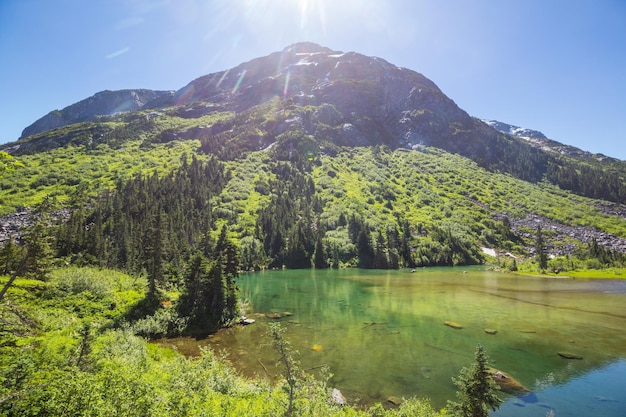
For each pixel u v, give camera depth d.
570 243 157.62
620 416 21.20
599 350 33.09
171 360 25.73
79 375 13.21
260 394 19.69
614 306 53.16
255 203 170.88
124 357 23.33
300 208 167.38
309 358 30.75
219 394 18.86
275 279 88.94
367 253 127.12
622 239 162.00
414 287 73.56
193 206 151.00
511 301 57.12
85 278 44.84
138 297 45.88
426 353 32.09
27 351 16.20
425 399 22.34
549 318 45.22
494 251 148.50
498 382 25.83
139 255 77.88
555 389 24.95
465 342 35.34
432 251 134.88
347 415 18.05
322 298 60.47
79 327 28.55
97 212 127.06
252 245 127.12
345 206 171.25
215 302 43.88
